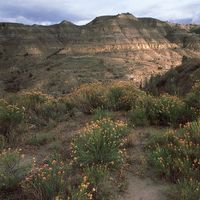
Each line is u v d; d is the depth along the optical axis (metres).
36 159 7.50
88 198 5.36
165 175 6.49
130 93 12.62
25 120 9.91
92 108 12.03
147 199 5.77
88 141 7.15
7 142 8.77
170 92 17.47
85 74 145.62
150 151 7.55
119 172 6.76
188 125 8.13
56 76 139.38
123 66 163.88
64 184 5.67
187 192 5.57
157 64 192.12
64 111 12.03
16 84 150.25
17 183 6.04
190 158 6.85
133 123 10.09
